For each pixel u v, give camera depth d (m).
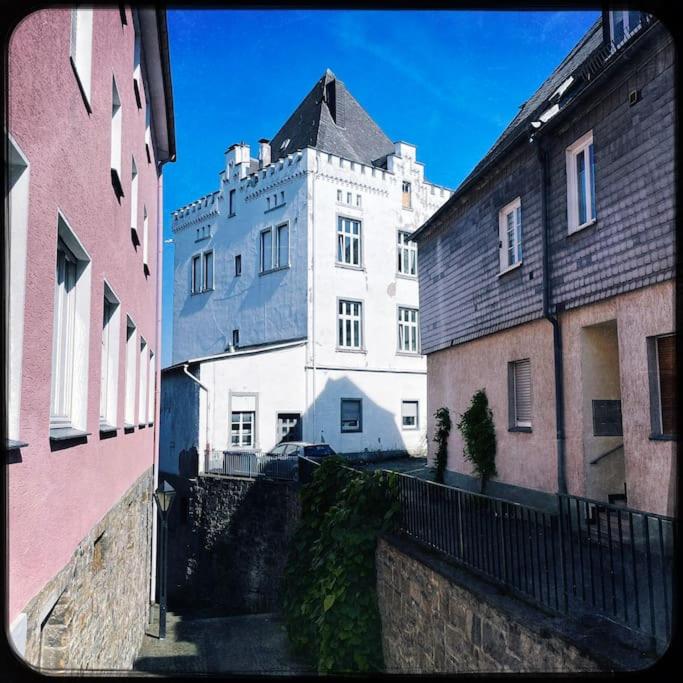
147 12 10.03
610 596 4.78
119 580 8.11
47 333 4.10
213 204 28.28
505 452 11.16
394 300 25.81
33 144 3.73
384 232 25.84
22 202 3.59
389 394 25.19
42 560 3.96
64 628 4.65
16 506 3.43
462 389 13.22
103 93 6.57
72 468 4.92
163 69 12.08
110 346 8.09
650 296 7.36
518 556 5.22
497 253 11.56
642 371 7.44
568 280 9.06
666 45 7.02
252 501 16.44
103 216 6.62
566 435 9.12
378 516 8.54
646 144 7.39
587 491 8.63
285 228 24.59
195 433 20.31
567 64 12.74
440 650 6.13
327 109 28.17
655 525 5.06
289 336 23.86
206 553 17.84
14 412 3.46
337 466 10.89
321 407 23.14
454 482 13.41
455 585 5.82
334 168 24.53
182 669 9.35
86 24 5.65
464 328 12.99
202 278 28.64
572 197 9.05
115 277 7.71
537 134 9.55
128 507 9.38
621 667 3.70
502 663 4.95
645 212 7.41
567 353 9.15
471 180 12.19
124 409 8.84
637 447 7.46
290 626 10.23
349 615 7.97
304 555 10.35
